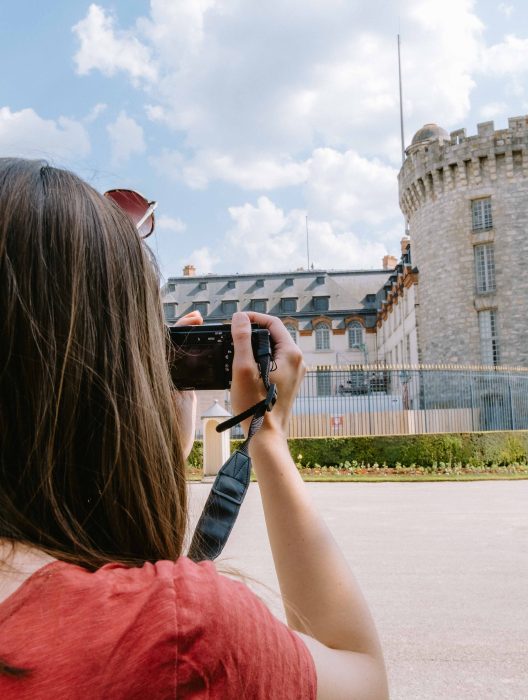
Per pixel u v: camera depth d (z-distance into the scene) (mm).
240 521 10133
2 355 725
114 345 780
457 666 4098
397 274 55375
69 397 734
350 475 19375
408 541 8398
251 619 658
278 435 965
